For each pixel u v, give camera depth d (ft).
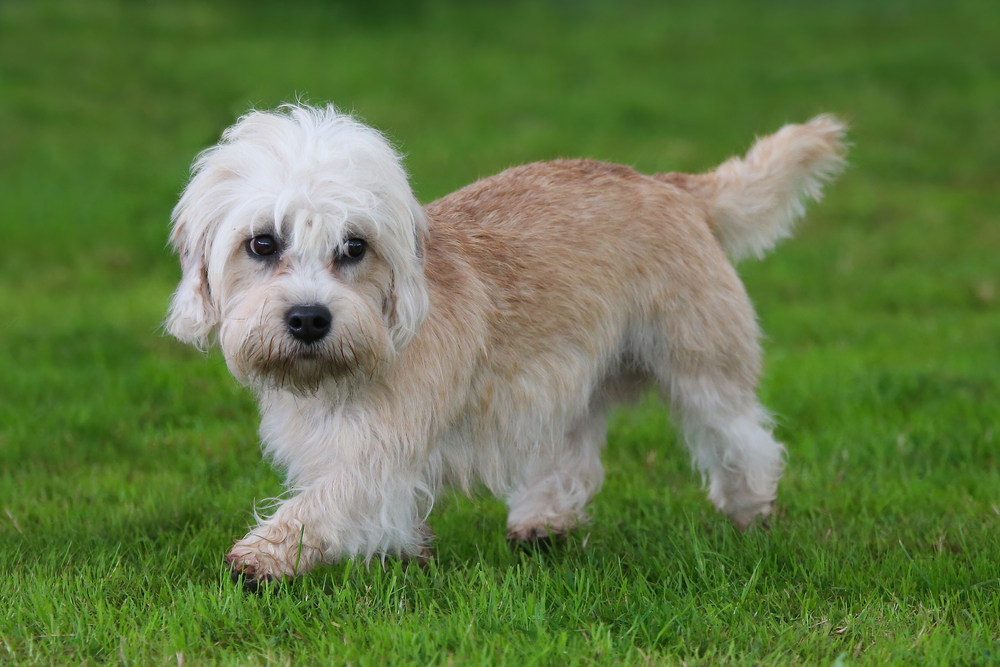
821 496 26.99
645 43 116.78
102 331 43.60
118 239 59.47
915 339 44.91
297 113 19.81
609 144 79.25
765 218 25.96
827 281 54.80
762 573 21.44
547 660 17.02
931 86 98.32
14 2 112.27
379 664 16.89
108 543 22.95
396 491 19.63
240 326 18.22
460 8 131.03
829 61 107.65
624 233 23.09
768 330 46.34
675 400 24.18
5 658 17.33
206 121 82.23
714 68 105.60
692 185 25.30
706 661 17.57
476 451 21.72
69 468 29.19
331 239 18.15
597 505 26.91
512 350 21.48
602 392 25.12
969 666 17.30
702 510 25.91
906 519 24.85
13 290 50.90
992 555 21.95
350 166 18.45
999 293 52.13
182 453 30.09
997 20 124.77
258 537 19.29
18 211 62.44
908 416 34.09
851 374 38.17
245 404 34.94
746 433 24.34
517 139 79.71
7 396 35.60
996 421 32.45
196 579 20.81
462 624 17.95
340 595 19.02
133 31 107.04
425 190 64.18
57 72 93.04
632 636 17.95
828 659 17.24
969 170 77.30
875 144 82.94
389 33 116.26
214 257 18.86
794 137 25.89
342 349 18.04
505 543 24.00
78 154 74.08
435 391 19.90
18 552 21.98
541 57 109.40
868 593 20.44
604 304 22.65
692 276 23.61
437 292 20.24
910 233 63.46
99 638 17.88
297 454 19.94
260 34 110.93
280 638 17.97
